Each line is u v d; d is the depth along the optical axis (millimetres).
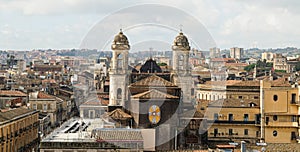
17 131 95312
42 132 115125
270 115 100438
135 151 55781
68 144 63719
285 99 100500
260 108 100875
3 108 114312
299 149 67375
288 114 100125
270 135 100188
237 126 100062
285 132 99875
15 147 93812
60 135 67812
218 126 99750
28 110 110625
